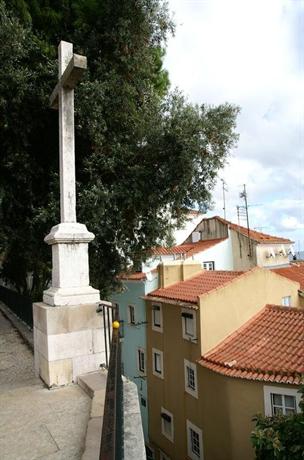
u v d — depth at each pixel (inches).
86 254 179.8
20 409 138.6
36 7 295.6
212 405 396.8
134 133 313.3
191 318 447.2
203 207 347.6
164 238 361.1
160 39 328.5
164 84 397.7
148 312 568.4
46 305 175.9
